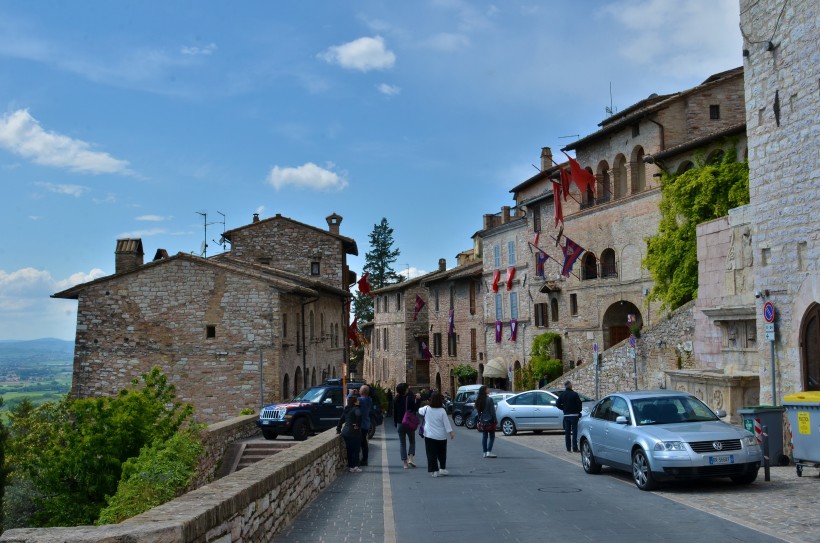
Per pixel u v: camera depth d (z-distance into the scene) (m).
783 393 18.30
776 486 13.62
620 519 11.11
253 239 54.81
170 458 18.45
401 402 22.00
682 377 26.64
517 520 11.27
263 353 36.91
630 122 39.00
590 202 44.19
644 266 38.38
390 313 84.31
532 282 51.91
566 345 46.44
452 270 68.56
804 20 17.44
